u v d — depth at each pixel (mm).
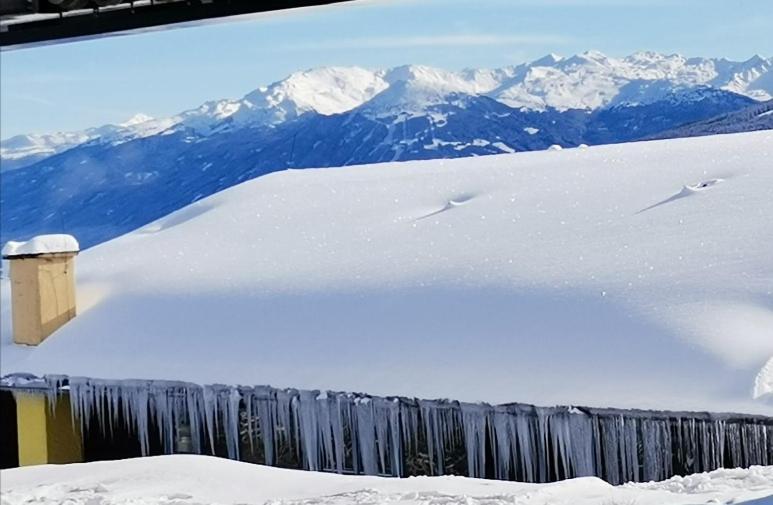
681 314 11211
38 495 9516
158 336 14555
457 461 11570
